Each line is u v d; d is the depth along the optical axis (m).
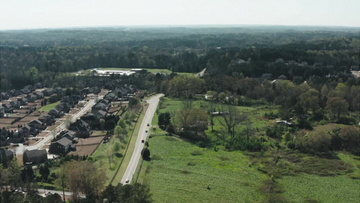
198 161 111.81
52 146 121.50
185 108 158.38
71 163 92.06
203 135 138.50
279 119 157.50
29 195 81.81
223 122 157.88
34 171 103.12
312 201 84.88
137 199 71.56
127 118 156.62
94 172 85.50
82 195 86.56
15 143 133.50
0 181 86.56
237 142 127.25
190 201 83.69
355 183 95.38
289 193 89.19
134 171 101.88
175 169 104.50
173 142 131.62
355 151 119.44
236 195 87.56
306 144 120.81
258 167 106.75
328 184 94.50
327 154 117.94
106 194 75.56
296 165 108.25
